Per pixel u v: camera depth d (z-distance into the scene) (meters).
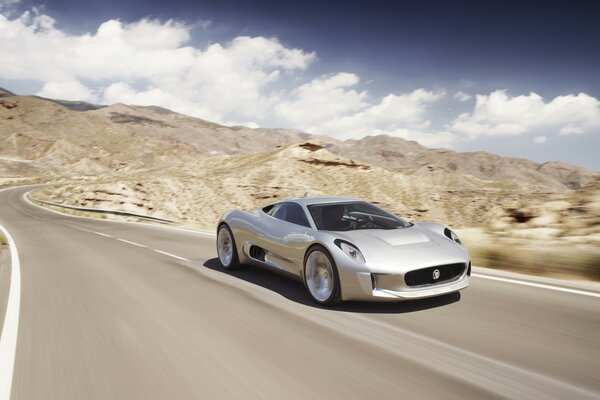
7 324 4.86
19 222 23.22
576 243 7.34
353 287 4.81
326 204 6.13
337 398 3.00
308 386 3.19
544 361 3.54
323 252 5.18
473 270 6.93
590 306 4.96
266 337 4.20
